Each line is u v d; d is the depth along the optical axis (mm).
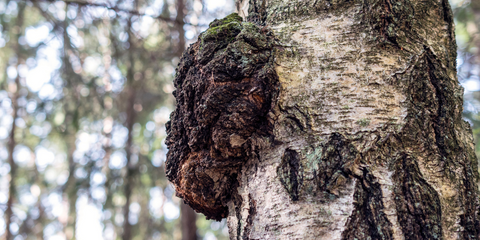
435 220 1016
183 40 3363
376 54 1076
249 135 1084
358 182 1024
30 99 6566
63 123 4391
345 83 1064
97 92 4242
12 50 5730
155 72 4086
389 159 1034
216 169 1118
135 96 5312
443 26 1129
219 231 7008
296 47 1088
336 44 1085
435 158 1048
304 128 1055
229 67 1073
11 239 6043
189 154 1150
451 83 1104
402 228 1008
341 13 1104
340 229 1010
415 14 1105
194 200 1180
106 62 3754
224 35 1104
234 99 1075
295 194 1036
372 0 1087
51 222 6387
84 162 4434
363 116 1050
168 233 6445
